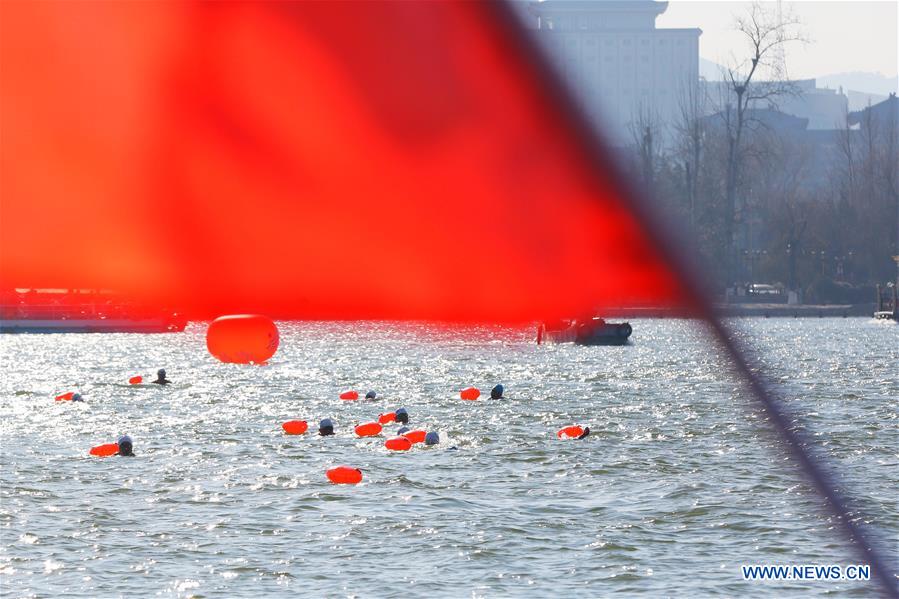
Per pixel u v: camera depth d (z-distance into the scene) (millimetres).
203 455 81312
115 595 48188
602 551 54500
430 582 49812
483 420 102125
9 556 53719
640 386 136250
